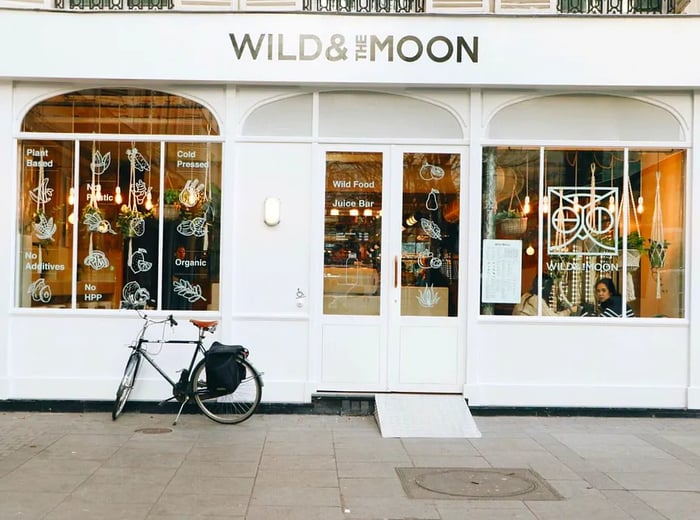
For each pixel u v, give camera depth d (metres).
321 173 8.52
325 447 7.09
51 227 8.52
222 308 8.40
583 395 8.45
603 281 8.60
